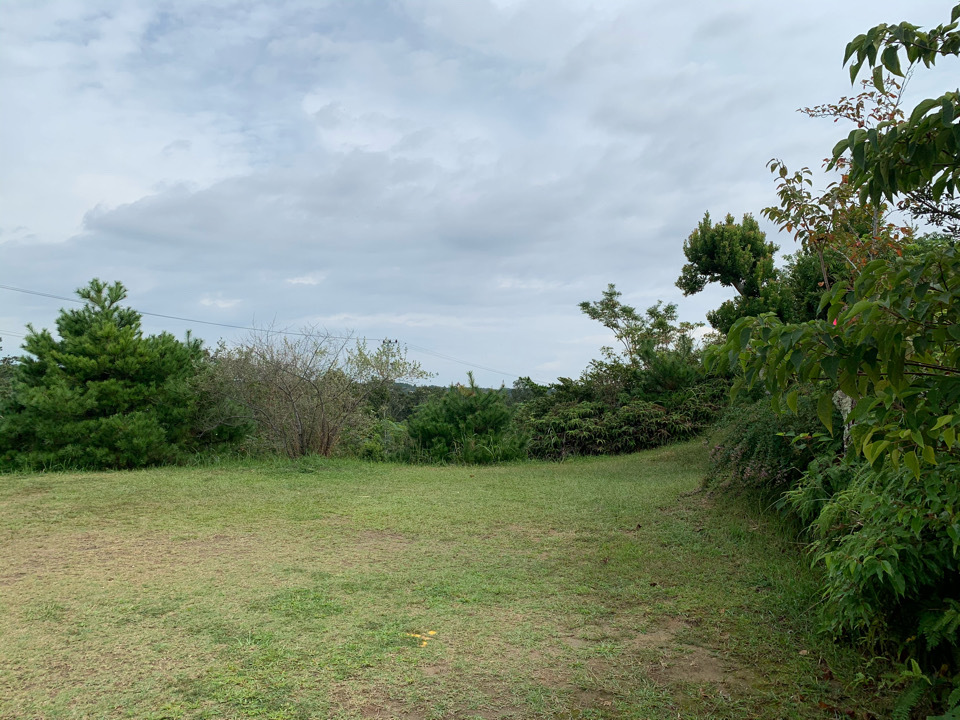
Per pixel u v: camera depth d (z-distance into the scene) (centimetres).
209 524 720
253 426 1330
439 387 2253
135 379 1246
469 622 438
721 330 1803
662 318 2273
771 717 321
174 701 329
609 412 1591
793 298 1159
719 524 668
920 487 343
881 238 576
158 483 970
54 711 319
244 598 479
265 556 596
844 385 205
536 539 661
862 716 322
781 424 675
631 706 330
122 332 1236
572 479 1052
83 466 1135
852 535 395
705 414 1532
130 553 605
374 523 729
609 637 415
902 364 197
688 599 480
